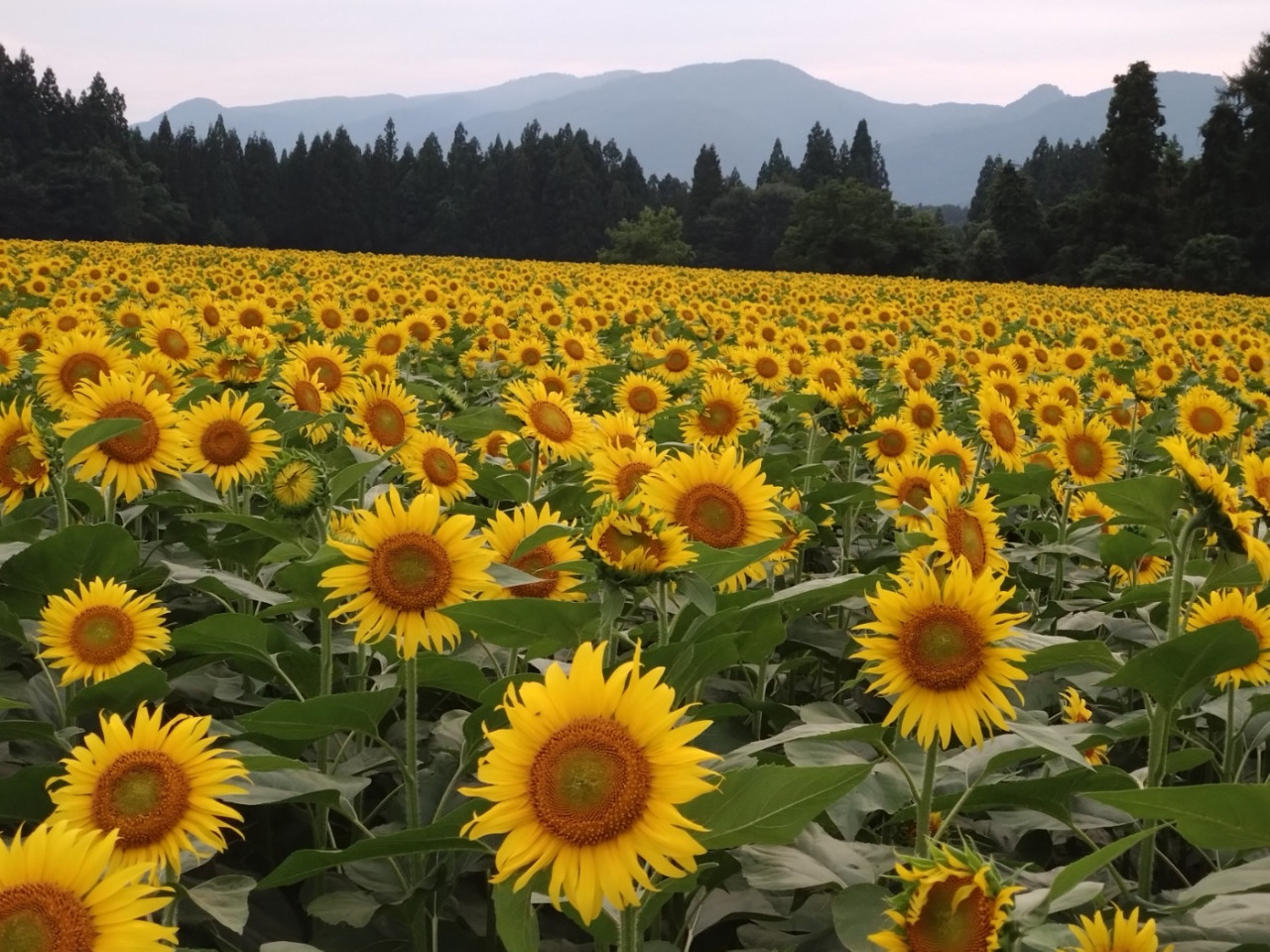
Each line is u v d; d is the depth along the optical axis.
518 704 2.53
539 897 3.22
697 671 3.91
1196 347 22.92
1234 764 4.87
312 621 5.93
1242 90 105.94
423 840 3.31
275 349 11.24
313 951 3.05
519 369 13.38
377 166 182.62
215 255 50.94
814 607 5.34
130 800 2.93
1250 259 101.50
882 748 3.44
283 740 4.25
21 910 2.16
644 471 4.87
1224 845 2.87
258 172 181.88
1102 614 5.82
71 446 5.20
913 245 114.31
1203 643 3.38
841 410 8.48
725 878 3.95
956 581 3.24
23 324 14.47
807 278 58.41
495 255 176.75
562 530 3.71
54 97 160.50
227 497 6.30
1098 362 18.55
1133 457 11.90
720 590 4.86
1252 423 12.29
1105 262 99.75
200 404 6.07
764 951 3.65
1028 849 4.62
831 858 3.59
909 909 2.35
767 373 12.98
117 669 4.38
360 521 3.62
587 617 3.62
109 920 2.21
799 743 3.98
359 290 21.52
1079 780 3.65
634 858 2.38
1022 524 8.23
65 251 47.62
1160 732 3.68
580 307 22.38
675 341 13.55
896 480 6.19
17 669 5.53
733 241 155.75
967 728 3.16
